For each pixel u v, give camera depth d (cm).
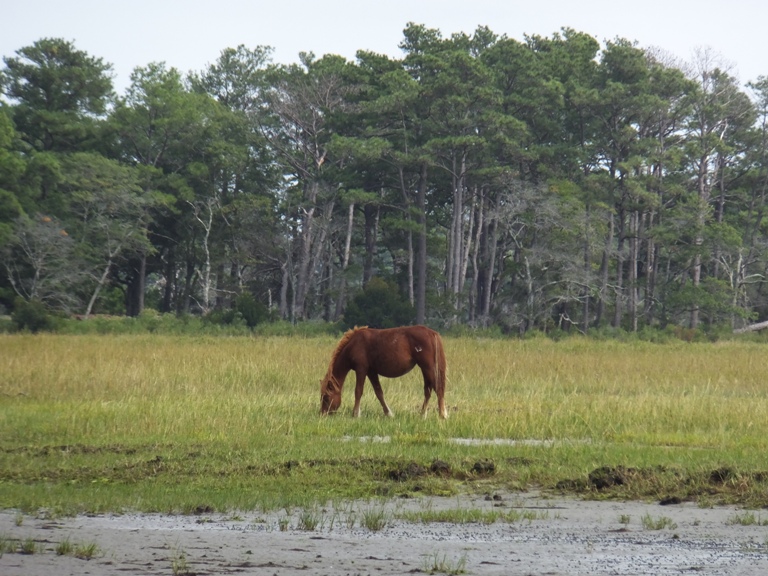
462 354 6300
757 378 5328
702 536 1958
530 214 11706
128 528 1970
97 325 10262
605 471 2473
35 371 4684
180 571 1636
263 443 2936
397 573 1650
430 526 2023
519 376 5197
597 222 11806
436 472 2553
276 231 13250
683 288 12394
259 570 1653
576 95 12269
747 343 10400
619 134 12412
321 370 5150
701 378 5291
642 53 12850
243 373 4825
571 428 3312
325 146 12338
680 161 13050
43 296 11669
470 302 12475
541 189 11656
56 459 2686
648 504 2275
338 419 3512
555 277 11775
